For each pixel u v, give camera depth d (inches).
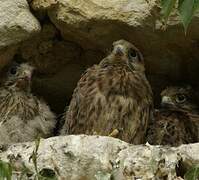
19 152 412.5
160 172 392.8
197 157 399.2
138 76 496.4
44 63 505.7
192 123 512.7
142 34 471.8
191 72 515.2
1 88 518.3
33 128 501.4
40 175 364.8
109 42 490.6
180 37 466.0
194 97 539.8
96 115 474.6
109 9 461.1
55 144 408.8
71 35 483.5
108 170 397.4
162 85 538.0
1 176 354.6
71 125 482.6
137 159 397.7
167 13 349.1
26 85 514.6
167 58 497.0
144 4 457.1
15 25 458.9
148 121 490.9
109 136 442.9
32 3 473.1
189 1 336.5
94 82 487.8
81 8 464.4
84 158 401.7
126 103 477.7
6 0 461.7
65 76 517.0
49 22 481.1
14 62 513.3
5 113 501.4
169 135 499.2
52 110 554.6
